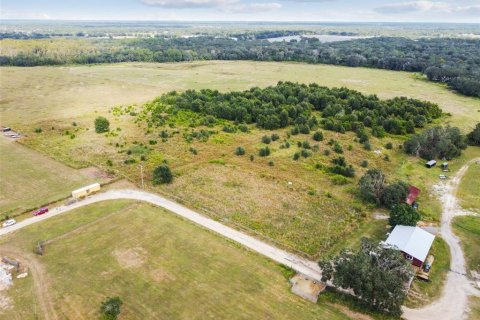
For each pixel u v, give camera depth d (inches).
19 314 1884.8
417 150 4099.4
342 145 4372.5
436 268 2336.4
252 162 3850.9
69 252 2354.8
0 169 3555.6
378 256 2076.8
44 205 2906.0
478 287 2186.3
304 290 2087.8
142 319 1863.9
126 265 2240.4
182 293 2036.2
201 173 3545.8
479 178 3639.3
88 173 3499.0
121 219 2723.9
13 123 5007.4
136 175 3454.7
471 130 5004.9
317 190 3284.9
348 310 1968.5
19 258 2297.0
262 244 2492.6
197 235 2559.1
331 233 2645.2
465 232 2741.1
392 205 2812.5
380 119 5093.5
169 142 4343.0
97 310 1911.9
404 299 1925.4
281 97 5787.4
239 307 1957.4
